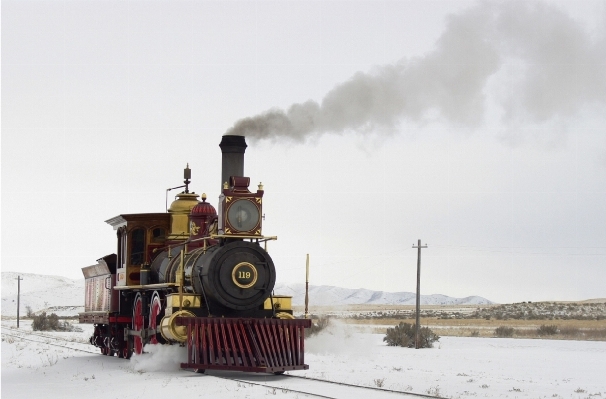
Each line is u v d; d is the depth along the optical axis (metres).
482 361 31.41
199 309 22.12
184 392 17.75
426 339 44.38
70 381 21.64
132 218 27.62
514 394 18.53
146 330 25.41
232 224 21.91
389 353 36.66
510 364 29.84
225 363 21.16
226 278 21.75
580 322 98.44
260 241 22.52
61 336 55.38
